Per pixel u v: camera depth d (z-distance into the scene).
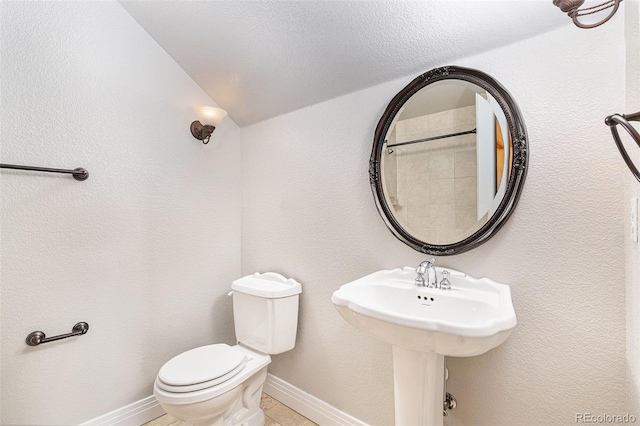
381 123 1.41
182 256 1.87
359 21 1.29
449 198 1.25
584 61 0.99
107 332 1.58
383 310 0.95
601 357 0.97
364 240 1.53
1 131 1.30
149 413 1.71
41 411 1.39
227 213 2.10
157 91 1.77
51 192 1.42
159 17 1.63
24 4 1.35
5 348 1.31
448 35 1.19
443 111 1.26
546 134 1.05
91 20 1.54
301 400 1.80
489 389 1.18
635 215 0.84
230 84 1.87
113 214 1.60
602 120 0.96
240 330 1.82
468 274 1.22
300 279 1.81
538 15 1.02
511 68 1.12
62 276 1.44
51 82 1.42
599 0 0.95
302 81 1.65
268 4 1.37
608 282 0.96
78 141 1.49
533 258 1.08
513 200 1.09
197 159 1.94
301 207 1.80
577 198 1.01
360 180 1.54
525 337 1.10
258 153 2.04
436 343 0.90
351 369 1.58
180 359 1.52
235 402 1.54
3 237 1.30
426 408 1.11
